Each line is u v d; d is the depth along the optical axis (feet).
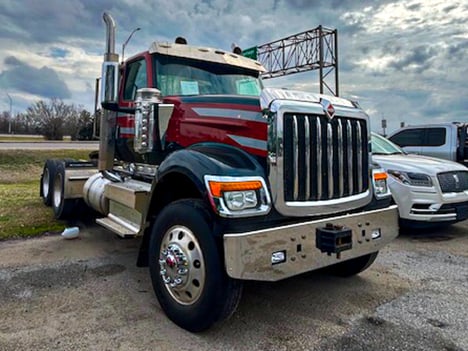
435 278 12.24
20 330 8.48
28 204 22.74
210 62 13.94
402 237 17.88
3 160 56.34
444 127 28.22
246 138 9.21
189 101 11.16
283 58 61.00
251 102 9.28
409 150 29.60
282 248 8.02
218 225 7.86
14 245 15.46
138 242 16.16
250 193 8.11
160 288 9.29
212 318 8.08
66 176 18.16
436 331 8.66
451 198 16.99
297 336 8.41
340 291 11.09
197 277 8.30
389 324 9.00
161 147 11.97
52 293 10.58
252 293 10.89
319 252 8.65
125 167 15.34
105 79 12.91
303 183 8.87
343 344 8.07
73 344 7.93
